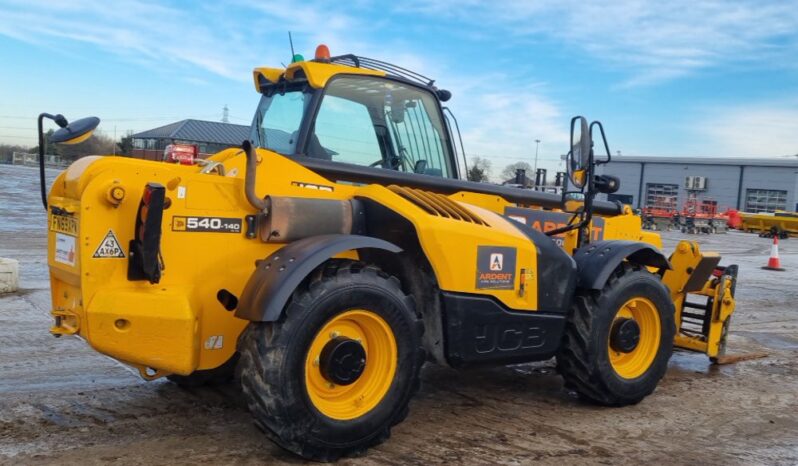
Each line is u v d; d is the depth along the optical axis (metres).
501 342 4.22
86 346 5.66
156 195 3.26
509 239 4.22
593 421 4.46
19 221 16.50
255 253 3.75
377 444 3.75
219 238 3.63
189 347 3.37
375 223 4.01
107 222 3.33
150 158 4.26
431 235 3.84
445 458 3.67
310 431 3.38
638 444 4.07
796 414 4.83
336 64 4.52
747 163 48.50
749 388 5.48
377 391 3.66
